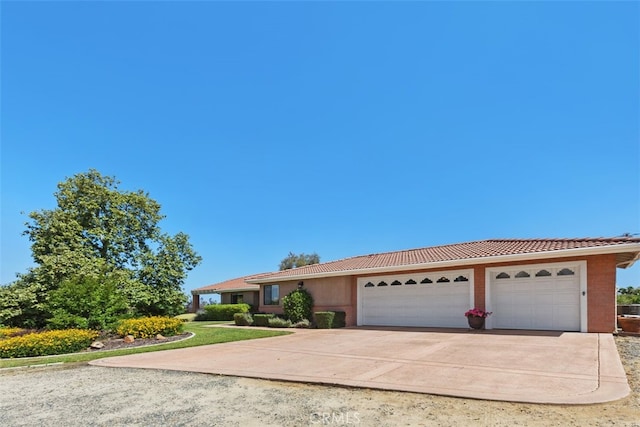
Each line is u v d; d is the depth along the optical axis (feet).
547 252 45.83
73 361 35.53
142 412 19.60
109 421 18.35
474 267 53.21
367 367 28.81
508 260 49.29
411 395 21.29
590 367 26.40
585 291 45.19
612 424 16.24
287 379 25.50
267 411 19.22
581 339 39.01
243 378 26.68
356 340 44.88
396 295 61.16
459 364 28.71
